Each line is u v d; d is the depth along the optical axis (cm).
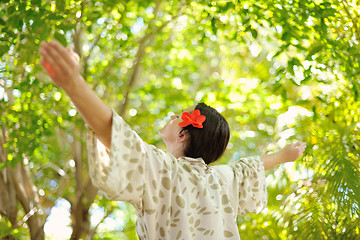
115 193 125
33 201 561
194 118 169
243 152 700
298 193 363
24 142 438
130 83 643
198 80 801
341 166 301
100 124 123
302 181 382
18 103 454
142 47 605
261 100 590
